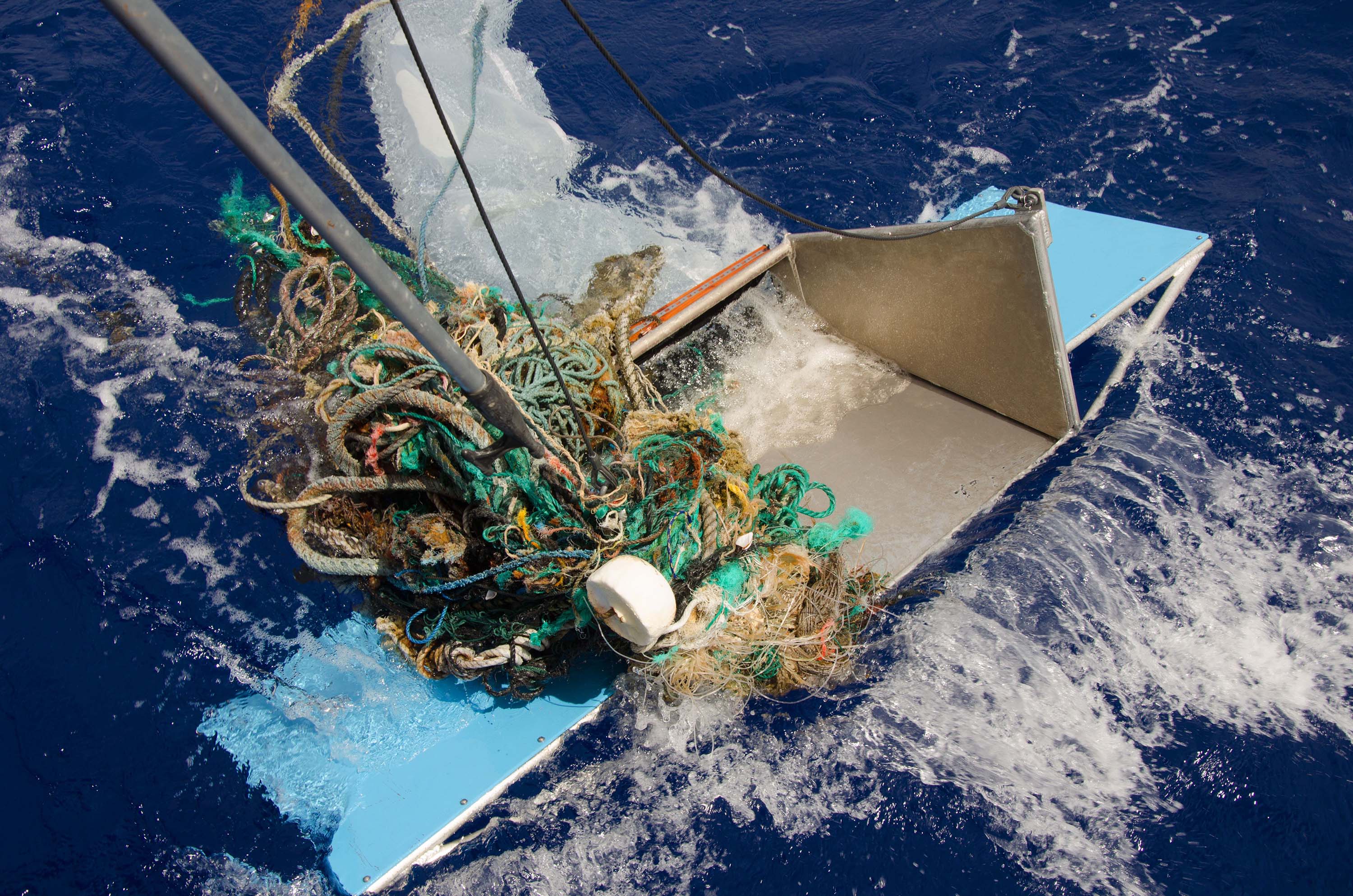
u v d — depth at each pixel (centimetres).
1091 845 389
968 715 427
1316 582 466
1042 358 493
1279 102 747
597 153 746
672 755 420
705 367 585
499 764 409
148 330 603
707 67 820
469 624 429
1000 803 402
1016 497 508
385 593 453
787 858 391
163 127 724
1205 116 748
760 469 498
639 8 879
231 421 554
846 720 429
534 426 387
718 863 391
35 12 807
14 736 438
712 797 408
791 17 870
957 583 470
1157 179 713
